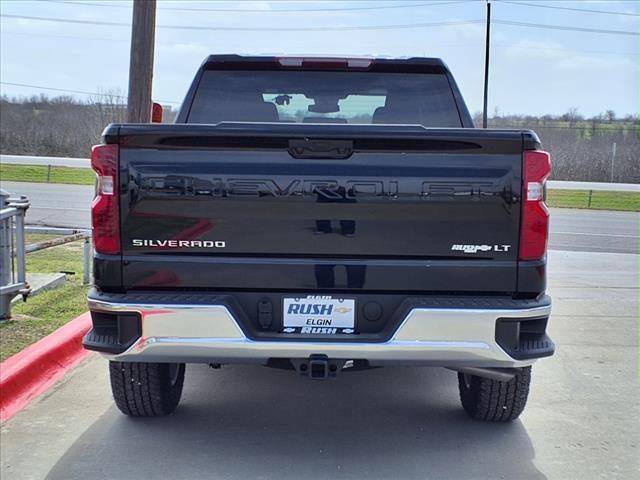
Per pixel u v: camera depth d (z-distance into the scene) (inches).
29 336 227.1
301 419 178.5
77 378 205.8
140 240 136.2
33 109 2511.1
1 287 242.2
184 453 156.6
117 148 134.6
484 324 133.9
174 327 134.3
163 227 135.9
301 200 134.6
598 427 177.0
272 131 132.4
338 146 133.6
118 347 135.9
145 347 135.1
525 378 163.5
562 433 172.4
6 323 242.1
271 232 135.8
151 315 134.2
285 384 206.7
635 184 1576.0
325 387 204.7
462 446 162.9
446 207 134.6
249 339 133.6
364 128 132.5
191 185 134.4
